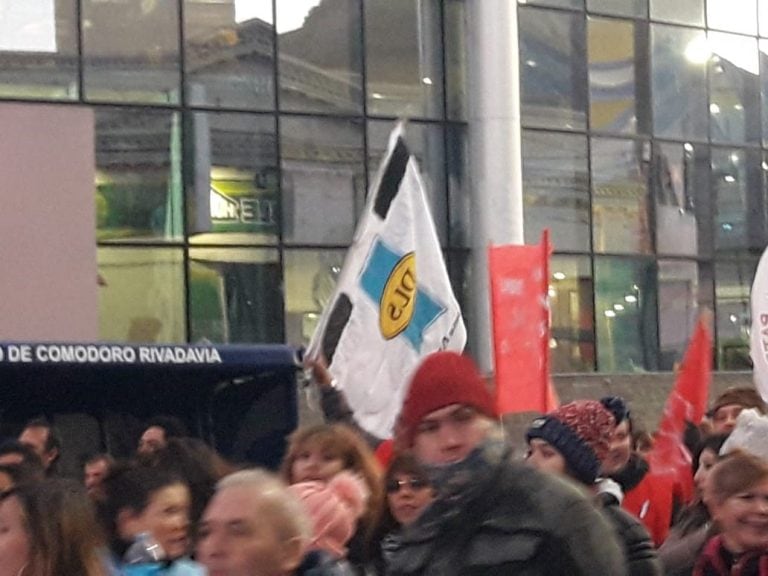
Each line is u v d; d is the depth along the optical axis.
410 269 8.50
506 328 8.58
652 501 7.96
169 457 5.53
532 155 20.86
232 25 18.58
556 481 3.79
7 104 11.91
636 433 8.54
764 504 5.06
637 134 21.97
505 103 19.70
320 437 5.59
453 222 20.11
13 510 4.09
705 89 22.81
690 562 6.13
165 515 5.11
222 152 18.44
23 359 8.42
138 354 8.72
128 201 17.75
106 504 5.19
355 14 19.52
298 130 19.00
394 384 8.33
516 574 3.67
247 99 18.64
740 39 23.27
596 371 21.33
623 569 3.76
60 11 17.45
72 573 4.05
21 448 6.84
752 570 5.10
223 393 9.31
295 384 9.27
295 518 3.70
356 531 5.49
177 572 4.85
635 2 22.08
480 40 19.77
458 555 3.73
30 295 11.66
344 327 8.29
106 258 17.53
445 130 20.16
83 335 11.83
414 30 19.98
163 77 18.08
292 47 19.02
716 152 22.92
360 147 19.45
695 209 22.59
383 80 19.72
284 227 18.80
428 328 8.52
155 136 17.97
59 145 12.01
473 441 3.87
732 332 22.92
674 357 22.22
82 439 9.03
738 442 6.14
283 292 18.73
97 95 17.64
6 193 11.71
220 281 18.33
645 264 21.97
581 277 21.27
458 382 3.92
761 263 9.34
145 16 17.98
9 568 4.07
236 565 3.60
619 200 21.75
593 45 21.61
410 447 4.02
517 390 8.55
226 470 5.64
